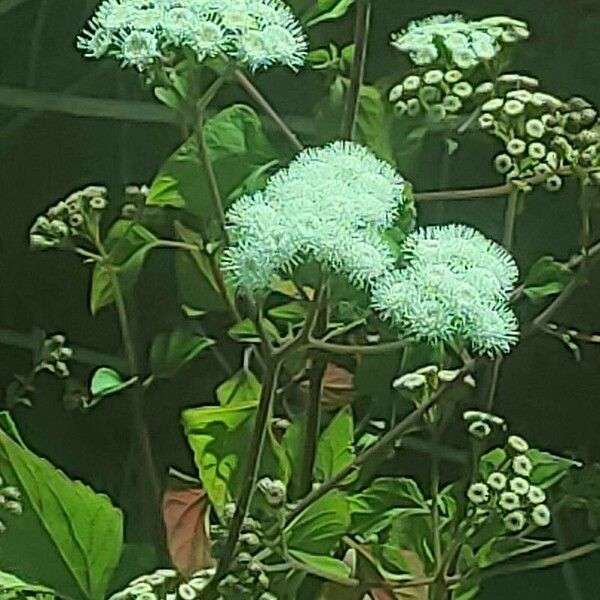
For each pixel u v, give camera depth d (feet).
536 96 1.01
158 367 1.18
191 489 1.17
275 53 0.94
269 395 0.89
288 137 1.11
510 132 1.02
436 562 1.03
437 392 0.95
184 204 1.08
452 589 1.07
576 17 1.48
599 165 1.00
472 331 0.86
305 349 1.02
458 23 1.08
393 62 1.51
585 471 1.11
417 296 0.85
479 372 1.54
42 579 1.01
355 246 0.83
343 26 1.53
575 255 1.23
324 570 0.97
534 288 1.06
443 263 0.87
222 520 0.97
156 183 1.08
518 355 1.54
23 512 1.01
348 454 1.07
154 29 0.92
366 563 1.07
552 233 1.50
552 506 1.16
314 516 0.98
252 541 0.90
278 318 1.14
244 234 0.85
